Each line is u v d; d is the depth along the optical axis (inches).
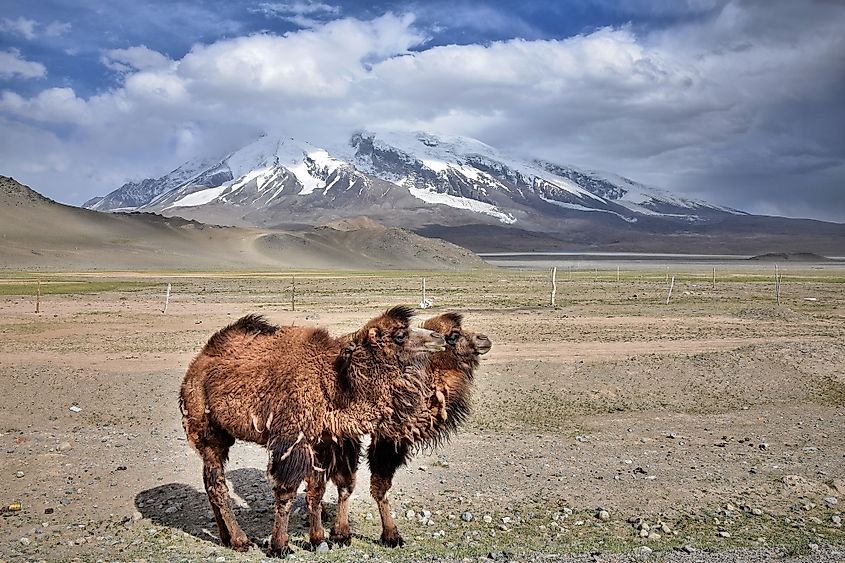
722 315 1700.3
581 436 625.0
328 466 373.7
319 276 4436.5
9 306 1871.3
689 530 406.6
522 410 723.4
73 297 2246.6
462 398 410.3
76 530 396.5
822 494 474.6
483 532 400.8
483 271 6373.0
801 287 2994.6
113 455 541.3
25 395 746.8
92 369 911.7
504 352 1074.1
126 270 5556.1
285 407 359.3
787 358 979.9
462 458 549.3
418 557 355.3
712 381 861.2
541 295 2444.6
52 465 512.7
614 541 386.3
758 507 447.8
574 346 1147.9
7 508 428.5
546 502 453.7
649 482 495.8
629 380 856.3
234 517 388.5
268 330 388.8
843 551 370.3
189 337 1272.1
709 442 610.5
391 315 370.3
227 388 370.0
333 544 379.2
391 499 458.6
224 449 386.0
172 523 410.3
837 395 818.2
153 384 818.2
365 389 361.7
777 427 668.7
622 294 2492.6
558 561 346.9
